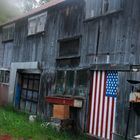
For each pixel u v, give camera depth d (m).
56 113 13.63
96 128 12.35
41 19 17.72
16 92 19.56
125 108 10.80
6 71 21.27
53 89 15.66
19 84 19.59
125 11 11.70
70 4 15.21
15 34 20.70
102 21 12.82
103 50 12.53
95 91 12.72
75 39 14.47
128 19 11.49
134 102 10.36
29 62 18.34
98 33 12.95
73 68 14.29
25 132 11.96
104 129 11.95
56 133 12.56
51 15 16.78
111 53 12.08
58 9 16.22
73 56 14.38
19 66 19.47
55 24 16.33
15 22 20.81
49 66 16.38
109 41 12.27
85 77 13.28
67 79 14.63
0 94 21.48
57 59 15.70
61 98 13.93
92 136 12.17
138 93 10.07
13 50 20.75
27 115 17.06
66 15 15.48
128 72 10.95
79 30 14.26
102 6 12.87
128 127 10.57
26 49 19.05
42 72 16.95
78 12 14.51
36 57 17.80
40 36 17.64
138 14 11.05
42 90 16.69
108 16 12.52
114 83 11.84
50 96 15.18
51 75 16.03
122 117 10.88
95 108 12.56
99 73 12.66
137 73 10.58
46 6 17.17
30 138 11.31
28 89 18.67
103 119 12.08
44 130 12.82
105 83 12.27
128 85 10.82
